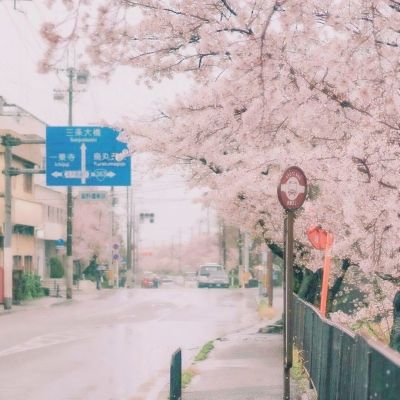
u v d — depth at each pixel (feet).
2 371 46.96
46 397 37.50
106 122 47.96
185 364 48.16
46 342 64.13
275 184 42.98
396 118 26.53
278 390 36.09
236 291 183.11
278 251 67.72
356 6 23.34
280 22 23.52
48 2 20.58
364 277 60.59
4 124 165.37
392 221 26.50
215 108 31.60
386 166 26.63
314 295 62.28
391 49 25.49
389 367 13.30
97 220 236.43
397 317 27.61
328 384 25.27
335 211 34.60
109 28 24.80
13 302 121.80
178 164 57.98
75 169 99.55
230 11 26.43
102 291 185.57
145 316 96.12
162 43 28.22
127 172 99.09
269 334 70.59
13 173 109.09
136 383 42.04
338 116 28.02
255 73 25.62
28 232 152.15
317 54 25.98
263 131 29.50
